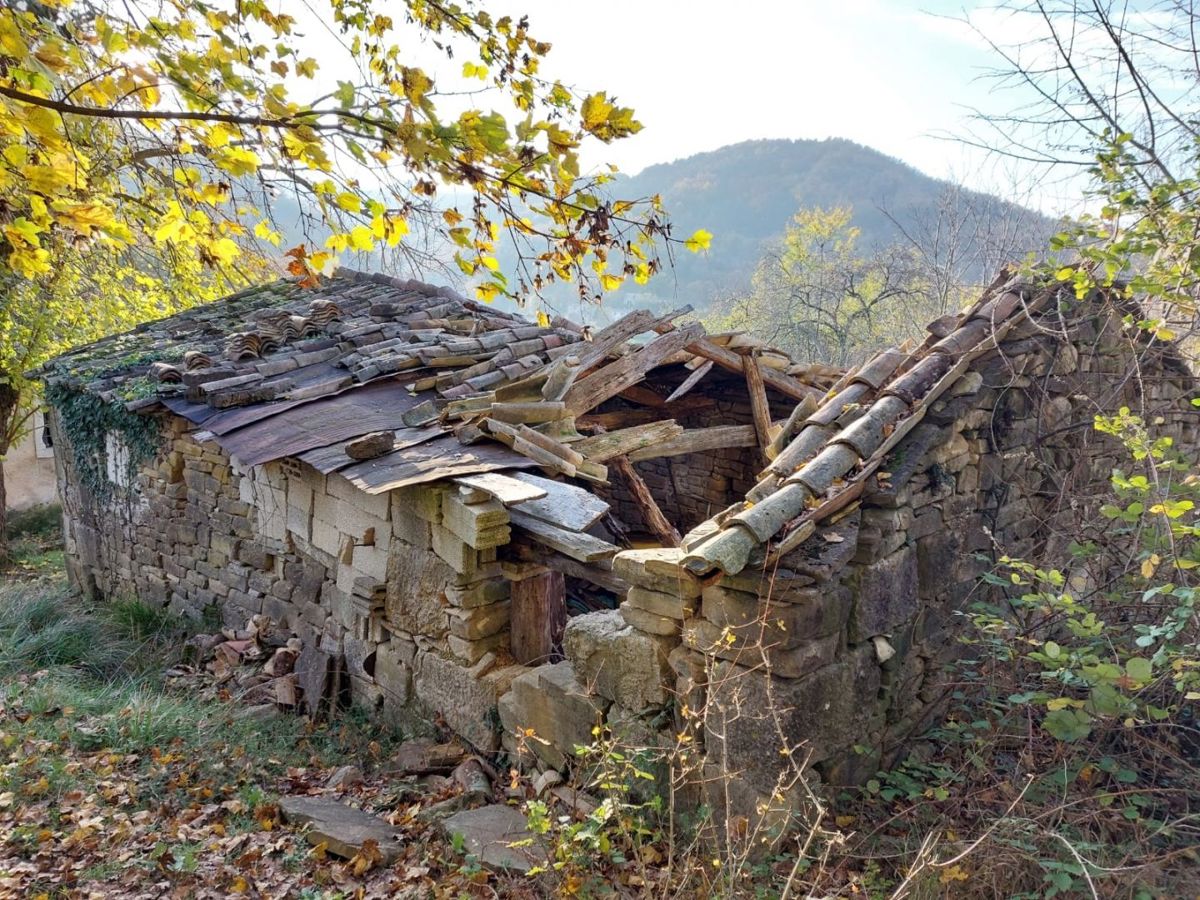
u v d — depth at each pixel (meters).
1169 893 2.79
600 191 2.70
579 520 4.15
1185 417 5.51
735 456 8.32
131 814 3.93
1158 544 3.33
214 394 6.18
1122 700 2.94
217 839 3.70
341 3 2.88
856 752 3.50
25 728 4.77
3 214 2.48
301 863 3.51
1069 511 4.43
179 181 2.87
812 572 3.05
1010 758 3.69
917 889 2.89
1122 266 3.70
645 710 3.59
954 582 3.98
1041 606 3.65
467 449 4.91
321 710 5.64
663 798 3.47
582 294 2.92
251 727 5.28
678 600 3.43
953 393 3.86
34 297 10.08
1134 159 3.76
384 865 3.51
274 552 6.48
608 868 3.26
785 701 3.12
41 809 3.85
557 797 3.90
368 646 5.46
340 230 2.64
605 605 6.28
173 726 4.98
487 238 2.72
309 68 2.53
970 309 4.25
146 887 3.28
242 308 9.32
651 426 5.70
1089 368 4.74
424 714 5.03
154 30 2.42
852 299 19.69
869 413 3.62
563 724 3.99
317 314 7.60
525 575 4.75
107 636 7.12
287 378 6.58
